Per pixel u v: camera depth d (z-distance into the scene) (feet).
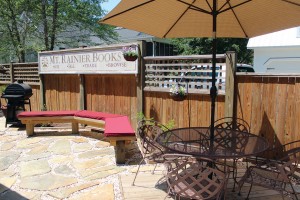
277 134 12.62
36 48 41.32
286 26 10.72
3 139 18.04
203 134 11.09
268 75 12.53
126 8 8.68
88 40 49.08
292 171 8.17
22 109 21.98
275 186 8.42
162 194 9.77
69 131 20.33
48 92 24.20
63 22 43.42
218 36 12.96
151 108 17.24
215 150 8.89
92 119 17.60
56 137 18.53
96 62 19.69
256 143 9.64
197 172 7.79
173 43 57.62
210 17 11.27
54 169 12.71
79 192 10.32
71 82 22.16
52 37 43.60
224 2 9.92
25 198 9.87
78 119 18.48
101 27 46.39
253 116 13.23
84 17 44.32
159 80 16.81
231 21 11.58
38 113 18.80
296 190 9.95
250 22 11.34
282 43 27.14
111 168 12.74
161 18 10.54
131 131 13.33
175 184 8.06
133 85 18.10
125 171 12.32
